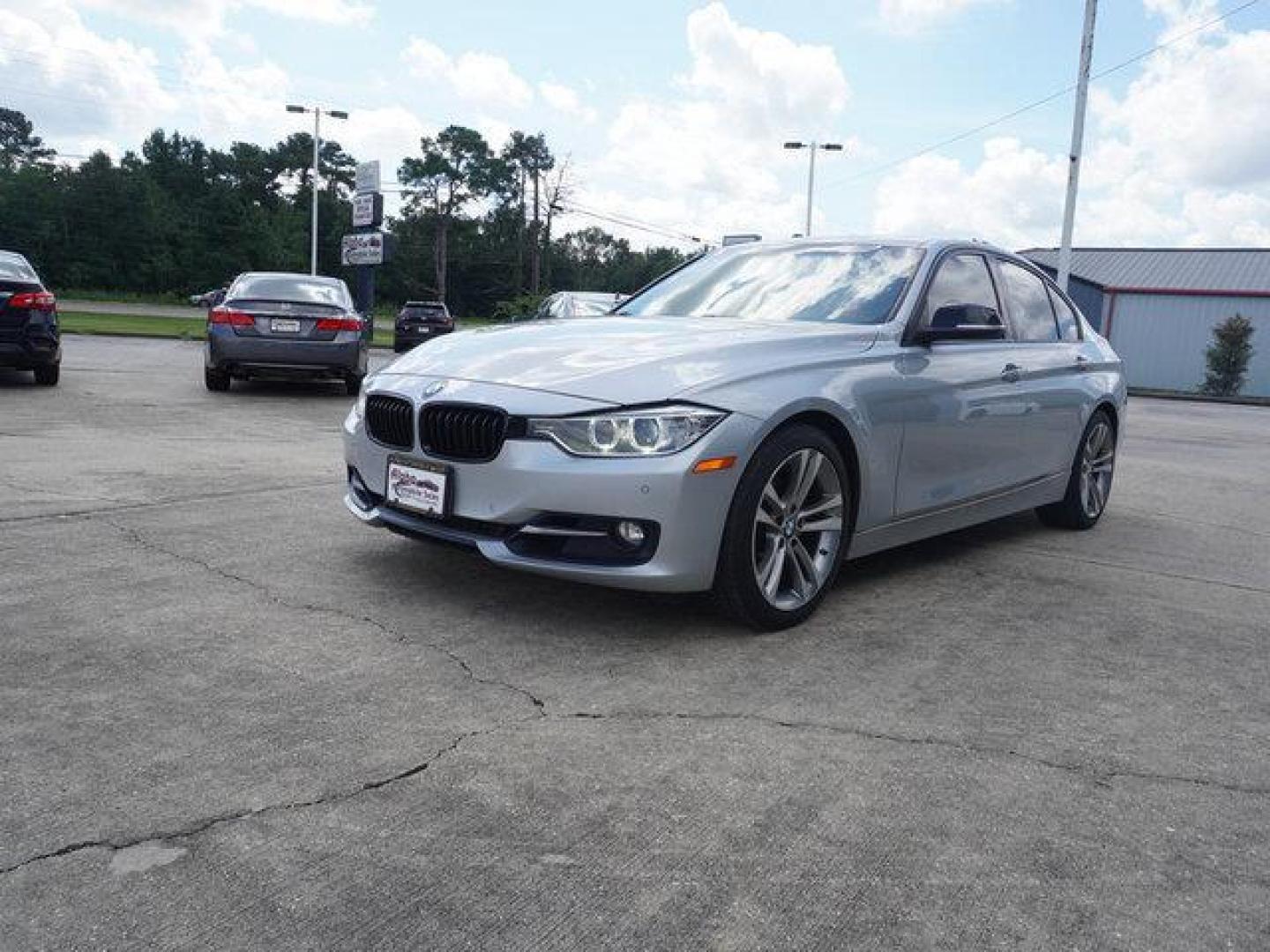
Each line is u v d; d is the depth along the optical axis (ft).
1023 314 16.48
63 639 9.96
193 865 6.21
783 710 9.09
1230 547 17.49
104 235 291.38
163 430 25.29
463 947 5.57
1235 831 7.26
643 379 10.69
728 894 6.16
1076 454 17.65
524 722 8.54
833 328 12.82
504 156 318.24
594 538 10.52
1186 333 117.60
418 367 12.21
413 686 9.20
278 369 35.06
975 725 8.97
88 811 6.77
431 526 11.30
